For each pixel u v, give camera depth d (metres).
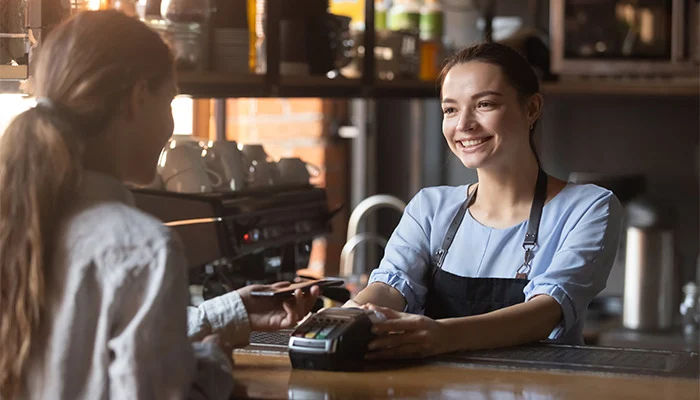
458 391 1.64
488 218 2.34
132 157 1.57
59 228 1.48
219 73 2.63
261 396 1.61
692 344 3.74
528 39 4.16
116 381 1.41
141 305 1.43
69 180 1.47
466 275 2.31
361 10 4.43
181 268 1.46
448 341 1.91
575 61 3.97
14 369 1.45
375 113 4.77
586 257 2.18
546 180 2.32
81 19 1.53
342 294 2.47
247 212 2.56
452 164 4.78
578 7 3.95
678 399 1.59
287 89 2.95
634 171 4.48
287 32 3.01
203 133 3.40
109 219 1.47
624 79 4.07
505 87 2.24
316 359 1.77
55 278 1.46
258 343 2.01
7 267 1.45
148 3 2.52
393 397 1.60
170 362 1.43
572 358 1.89
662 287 3.92
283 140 4.62
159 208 2.49
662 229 3.93
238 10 2.70
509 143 2.26
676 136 4.42
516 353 1.93
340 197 4.68
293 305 1.85
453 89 2.28
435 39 3.92
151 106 1.55
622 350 1.97
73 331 1.44
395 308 2.29
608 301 4.16
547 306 2.09
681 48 3.87
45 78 1.52
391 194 4.86
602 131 4.52
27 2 2.08
